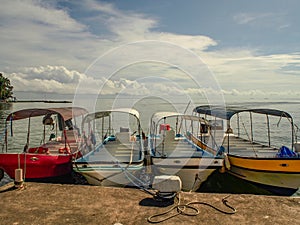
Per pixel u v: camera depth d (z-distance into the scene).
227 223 3.76
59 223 3.76
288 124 24.97
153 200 4.46
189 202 4.38
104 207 4.22
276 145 14.57
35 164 7.97
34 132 19.94
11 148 14.19
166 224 3.73
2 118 30.39
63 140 11.05
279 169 8.09
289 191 8.37
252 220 3.84
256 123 25.86
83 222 3.79
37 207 4.22
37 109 8.70
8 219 3.86
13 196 4.61
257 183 8.55
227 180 9.12
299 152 9.01
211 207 4.21
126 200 4.47
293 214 4.02
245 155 9.79
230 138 13.19
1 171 8.41
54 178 8.24
